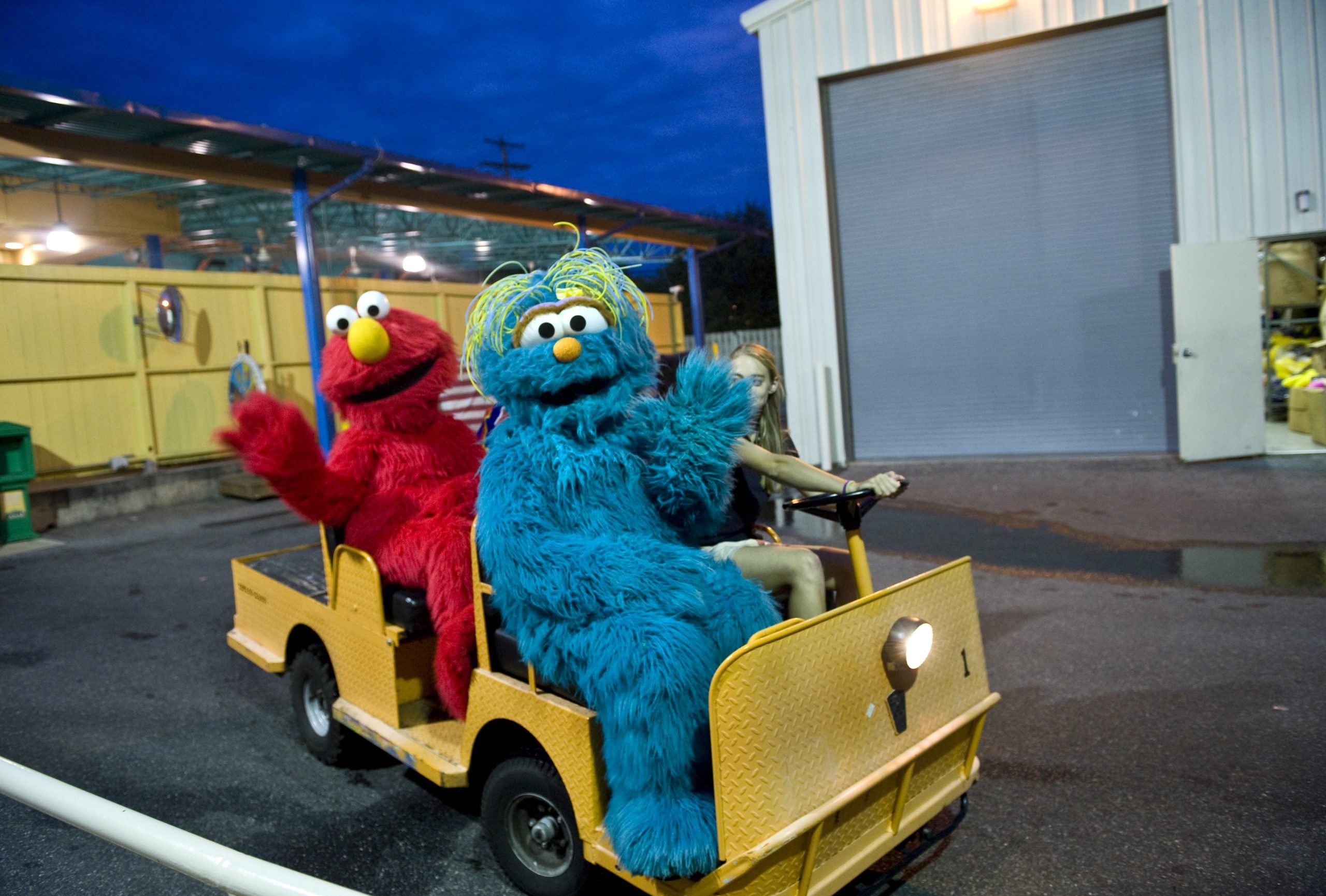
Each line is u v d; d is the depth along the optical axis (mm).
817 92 11781
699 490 2713
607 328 2691
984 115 11234
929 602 2727
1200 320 10031
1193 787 3494
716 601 2465
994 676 4730
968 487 9891
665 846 2180
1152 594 5883
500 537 2543
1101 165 10820
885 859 3129
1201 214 10328
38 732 4637
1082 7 10516
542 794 2771
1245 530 7234
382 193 13844
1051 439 11398
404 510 3607
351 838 3471
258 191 16969
